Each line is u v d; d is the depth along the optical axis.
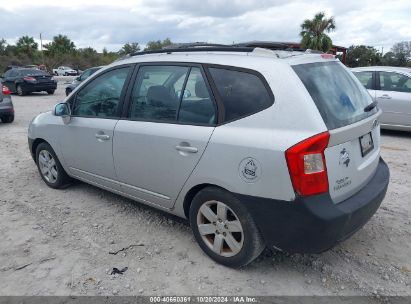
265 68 3.01
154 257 3.52
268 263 3.41
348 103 3.17
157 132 3.54
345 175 2.97
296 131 2.77
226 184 3.07
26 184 5.44
